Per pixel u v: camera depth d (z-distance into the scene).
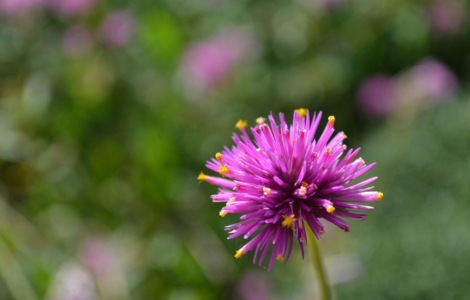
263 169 0.15
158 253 0.27
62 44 0.33
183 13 0.35
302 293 0.25
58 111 0.31
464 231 0.24
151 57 0.32
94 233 0.27
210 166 0.15
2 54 0.33
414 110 0.29
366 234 0.26
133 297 0.25
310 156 0.15
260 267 0.27
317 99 0.32
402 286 0.24
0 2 0.32
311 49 0.33
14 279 0.24
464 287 0.23
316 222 0.15
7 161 0.30
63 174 0.30
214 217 0.28
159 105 0.31
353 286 0.25
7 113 0.30
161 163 0.28
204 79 0.30
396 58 0.34
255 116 0.31
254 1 0.34
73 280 0.23
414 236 0.25
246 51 0.31
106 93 0.31
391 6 0.33
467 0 0.34
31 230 0.27
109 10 0.33
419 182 0.27
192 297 0.25
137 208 0.28
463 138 0.27
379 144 0.29
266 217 0.15
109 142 0.30
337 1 0.32
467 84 0.32
